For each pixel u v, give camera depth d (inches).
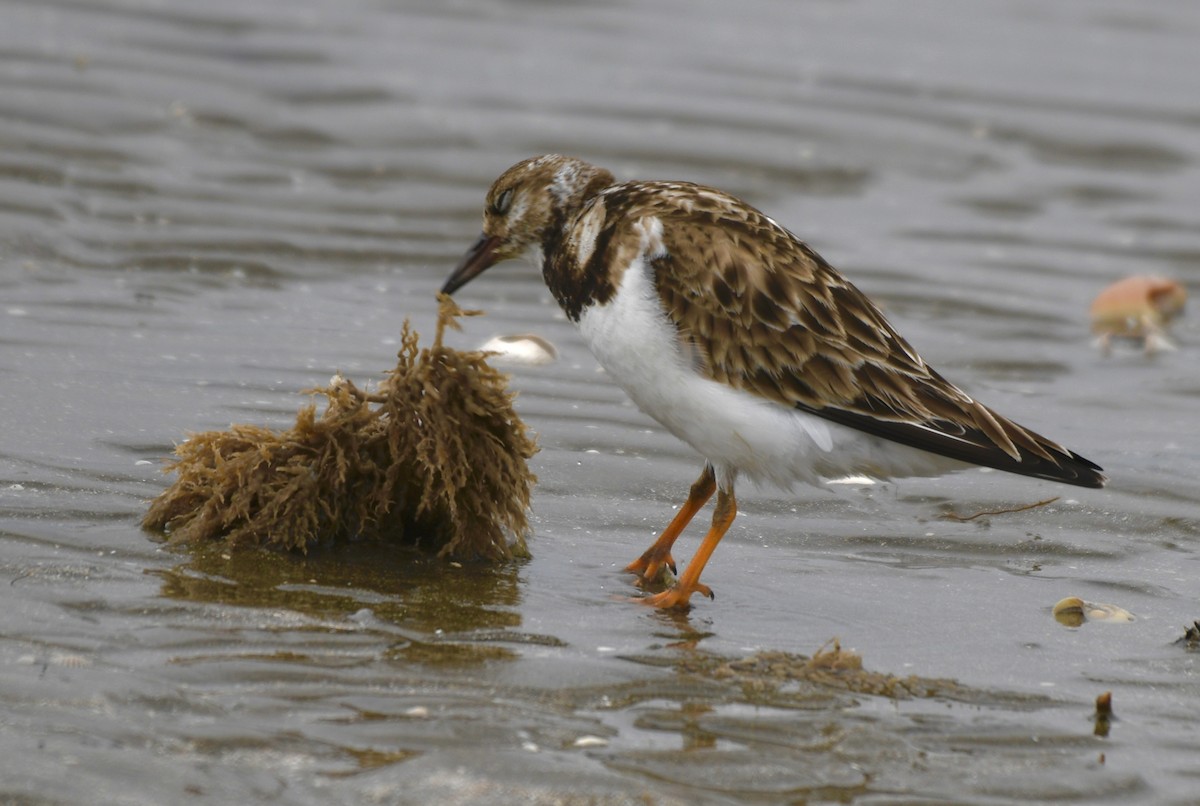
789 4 1198.9
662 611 367.2
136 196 700.7
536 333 616.1
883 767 284.0
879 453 382.0
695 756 282.4
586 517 431.5
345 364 549.0
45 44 874.8
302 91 861.2
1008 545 428.1
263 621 333.4
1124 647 357.4
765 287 378.3
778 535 430.0
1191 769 291.3
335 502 386.9
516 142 820.6
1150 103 999.6
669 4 1163.9
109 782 258.2
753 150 846.5
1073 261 753.6
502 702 301.4
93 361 525.3
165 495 387.2
